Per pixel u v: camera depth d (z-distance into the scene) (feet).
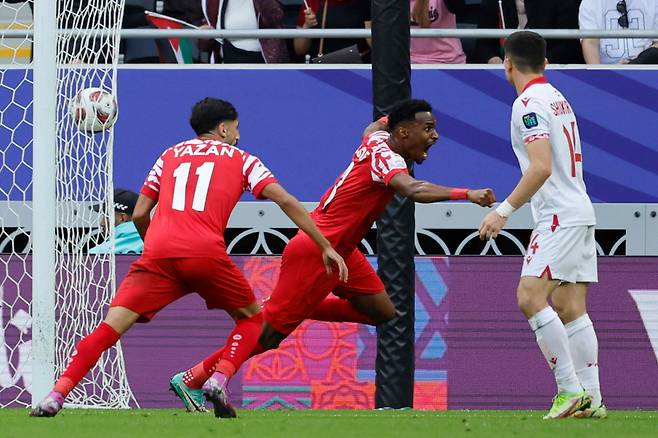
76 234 114.11
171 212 74.90
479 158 120.37
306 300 86.38
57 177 111.45
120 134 120.57
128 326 75.31
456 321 117.60
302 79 121.08
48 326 95.55
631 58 127.03
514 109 77.41
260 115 120.88
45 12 97.35
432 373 117.19
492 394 117.08
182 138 120.88
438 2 127.65
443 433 62.80
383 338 103.86
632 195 120.47
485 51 130.82
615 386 117.39
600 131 120.88
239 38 120.98
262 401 116.67
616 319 117.91
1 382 116.78
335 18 130.11
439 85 120.78
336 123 120.67
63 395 74.59
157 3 131.75
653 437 61.52
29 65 121.08
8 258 117.70
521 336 117.39
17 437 58.44
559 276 77.61
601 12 127.34
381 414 89.97
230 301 75.41
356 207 84.74
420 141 82.02
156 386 116.88
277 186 75.00
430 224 119.96
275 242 119.96
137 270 74.90
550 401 116.88
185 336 117.08
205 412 88.28
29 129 120.78
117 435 59.88
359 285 88.84
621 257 118.52
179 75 121.08
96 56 108.78
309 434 61.41
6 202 120.37
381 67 101.65
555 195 77.51
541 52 78.84
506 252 120.67
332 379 116.57
